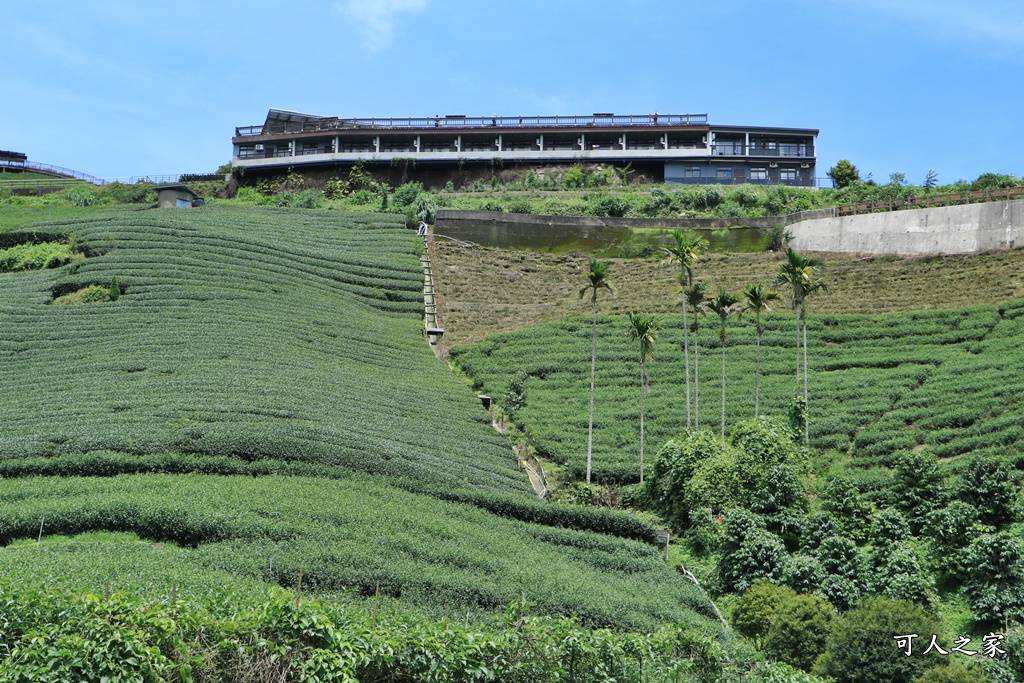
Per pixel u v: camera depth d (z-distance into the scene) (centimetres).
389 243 9644
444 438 5572
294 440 4753
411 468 4819
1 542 3612
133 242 8394
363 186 12350
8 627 2250
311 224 10150
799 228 9394
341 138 12725
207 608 2436
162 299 7150
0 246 8656
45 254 8319
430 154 12531
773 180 12350
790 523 4459
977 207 8469
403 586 3412
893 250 8794
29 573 2930
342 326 7300
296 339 6762
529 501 4612
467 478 5009
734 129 12444
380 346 7100
